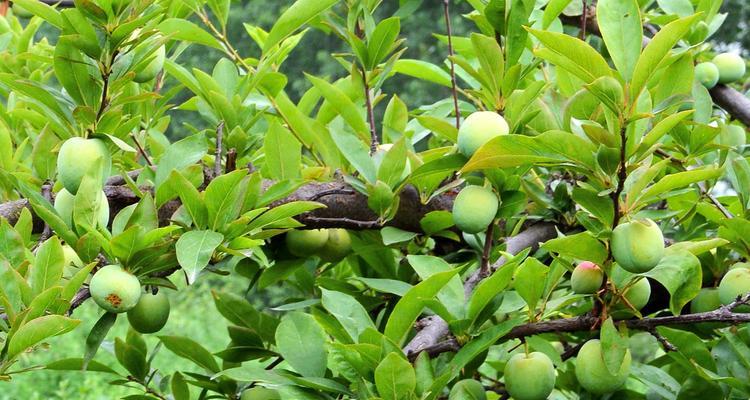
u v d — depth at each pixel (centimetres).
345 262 248
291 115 230
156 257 191
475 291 193
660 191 190
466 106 246
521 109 204
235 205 192
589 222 192
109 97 197
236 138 219
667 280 194
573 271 197
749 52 897
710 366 201
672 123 186
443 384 189
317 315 206
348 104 227
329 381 192
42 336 181
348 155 212
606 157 188
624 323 194
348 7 225
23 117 216
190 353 219
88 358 189
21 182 192
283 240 224
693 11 247
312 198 212
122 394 577
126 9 194
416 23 1048
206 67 859
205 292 981
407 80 1027
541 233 220
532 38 237
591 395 208
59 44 193
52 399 570
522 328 197
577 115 210
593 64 186
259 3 1046
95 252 189
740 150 219
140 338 221
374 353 190
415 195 218
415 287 191
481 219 203
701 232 224
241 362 221
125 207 196
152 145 233
